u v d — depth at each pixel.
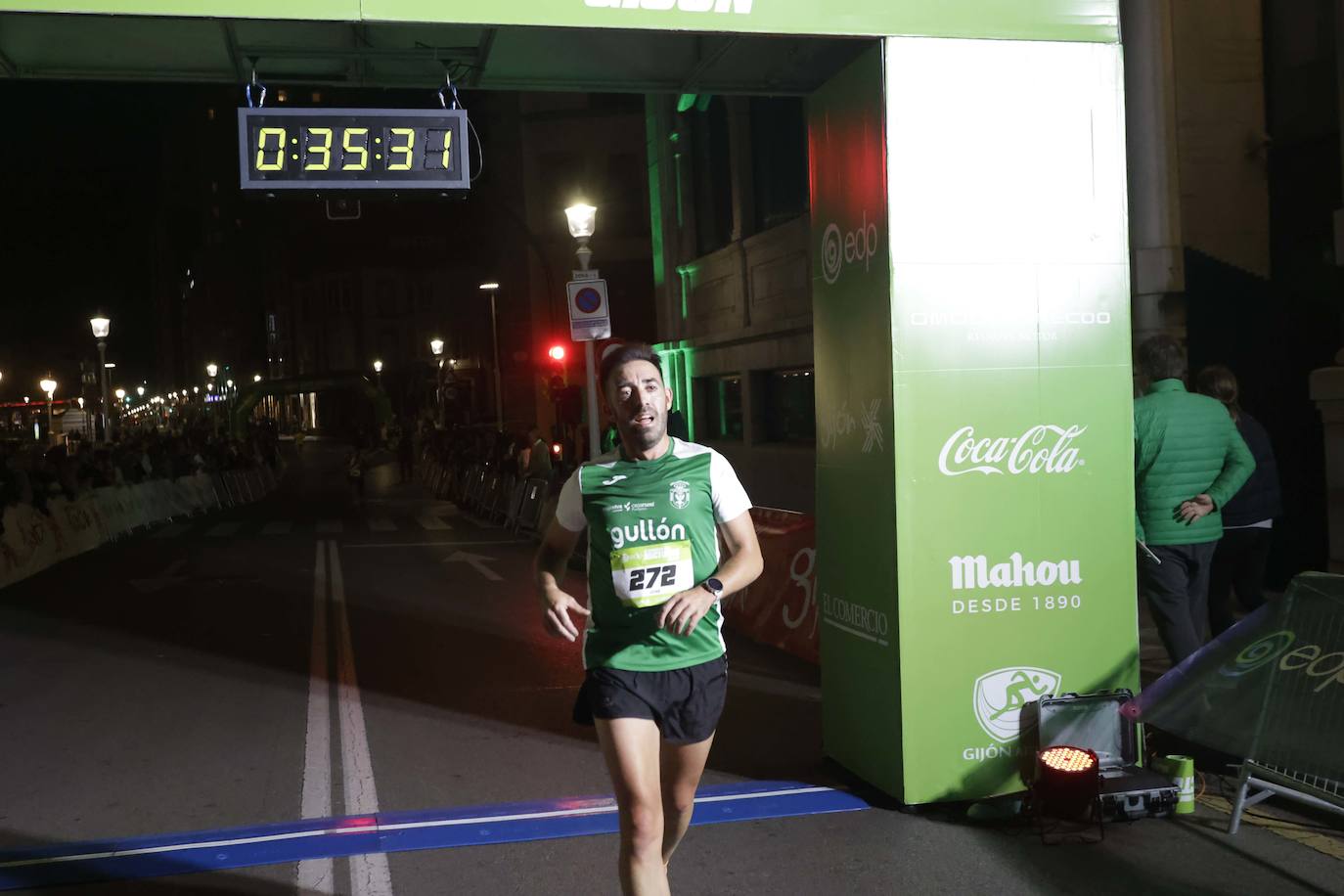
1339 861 4.38
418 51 5.23
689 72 5.60
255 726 6.97
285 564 15.48
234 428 63.16
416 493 33.53
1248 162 10.36
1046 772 4.82
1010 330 5.10
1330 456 7.52
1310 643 4.68
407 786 5.66
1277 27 10.21
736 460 21.77
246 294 129.38
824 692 5.88
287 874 4.51
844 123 5.42
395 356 84.75
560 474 21.89
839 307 5.51
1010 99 5.08
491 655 9.00
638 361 3.60
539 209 41.34
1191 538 5.63
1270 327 9.94
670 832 3.73
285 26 4.86
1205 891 4.14
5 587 13.62
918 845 4.68
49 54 5.12
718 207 22.58
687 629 3.33
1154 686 5.11
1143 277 10.30
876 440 5.17
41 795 5.66
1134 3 10.30
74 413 56.88
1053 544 5.16
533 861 4.61
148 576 14.48
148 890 4.39
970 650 5.10
